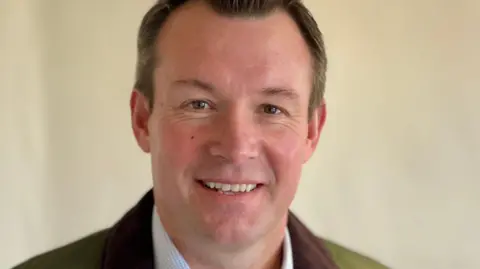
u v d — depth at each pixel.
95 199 1.51
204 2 0.86
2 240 1.47
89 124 1.49
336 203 1.52
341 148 1.50
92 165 1.50
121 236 0.97
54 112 1.48
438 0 1.46
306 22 0.92
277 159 0.88
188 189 0.88
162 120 0.89
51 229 1.50
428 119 1.48
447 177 1.49
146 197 1.00
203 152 0.86
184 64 0.85
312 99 0.97
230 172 0.86
